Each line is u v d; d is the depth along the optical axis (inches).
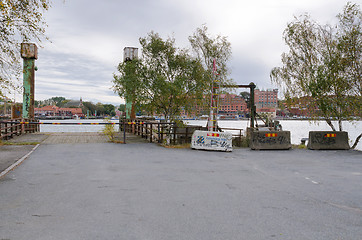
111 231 152.5
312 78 605.0
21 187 248.4
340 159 444.1
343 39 565.0
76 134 836.0
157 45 629.6
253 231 154.6
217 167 363.3
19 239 141.2
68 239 141.9
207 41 764.0
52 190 238.2
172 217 175.2
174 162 397.4
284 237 147.3
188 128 680.4
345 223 168.2
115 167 350.6
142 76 637.9
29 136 752.3
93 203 202.7
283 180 289.0
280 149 573.3
